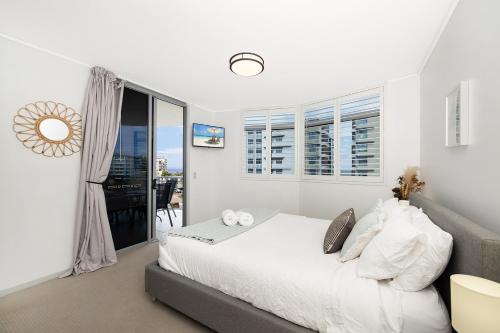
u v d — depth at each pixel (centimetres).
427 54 227
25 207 214
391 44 210
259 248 170
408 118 280
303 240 189
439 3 157
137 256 292
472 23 132
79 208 246
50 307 186
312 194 381
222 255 160
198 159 437
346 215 176
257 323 135
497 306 61
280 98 378
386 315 104
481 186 122
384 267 118
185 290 167
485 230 95
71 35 200
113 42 211
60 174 238
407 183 254
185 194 412
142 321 172
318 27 185
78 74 249
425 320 100
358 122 329
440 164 194
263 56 235
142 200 331
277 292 131
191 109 417
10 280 205
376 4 158
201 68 265
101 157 264
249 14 169
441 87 190
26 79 213
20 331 159
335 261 147
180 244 183
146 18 175
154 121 346
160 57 239
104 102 265
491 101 112
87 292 209
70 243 246
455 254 107
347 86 319
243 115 446
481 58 121
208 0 155
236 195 453
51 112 230
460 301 69
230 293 151
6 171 204
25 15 172
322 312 117
